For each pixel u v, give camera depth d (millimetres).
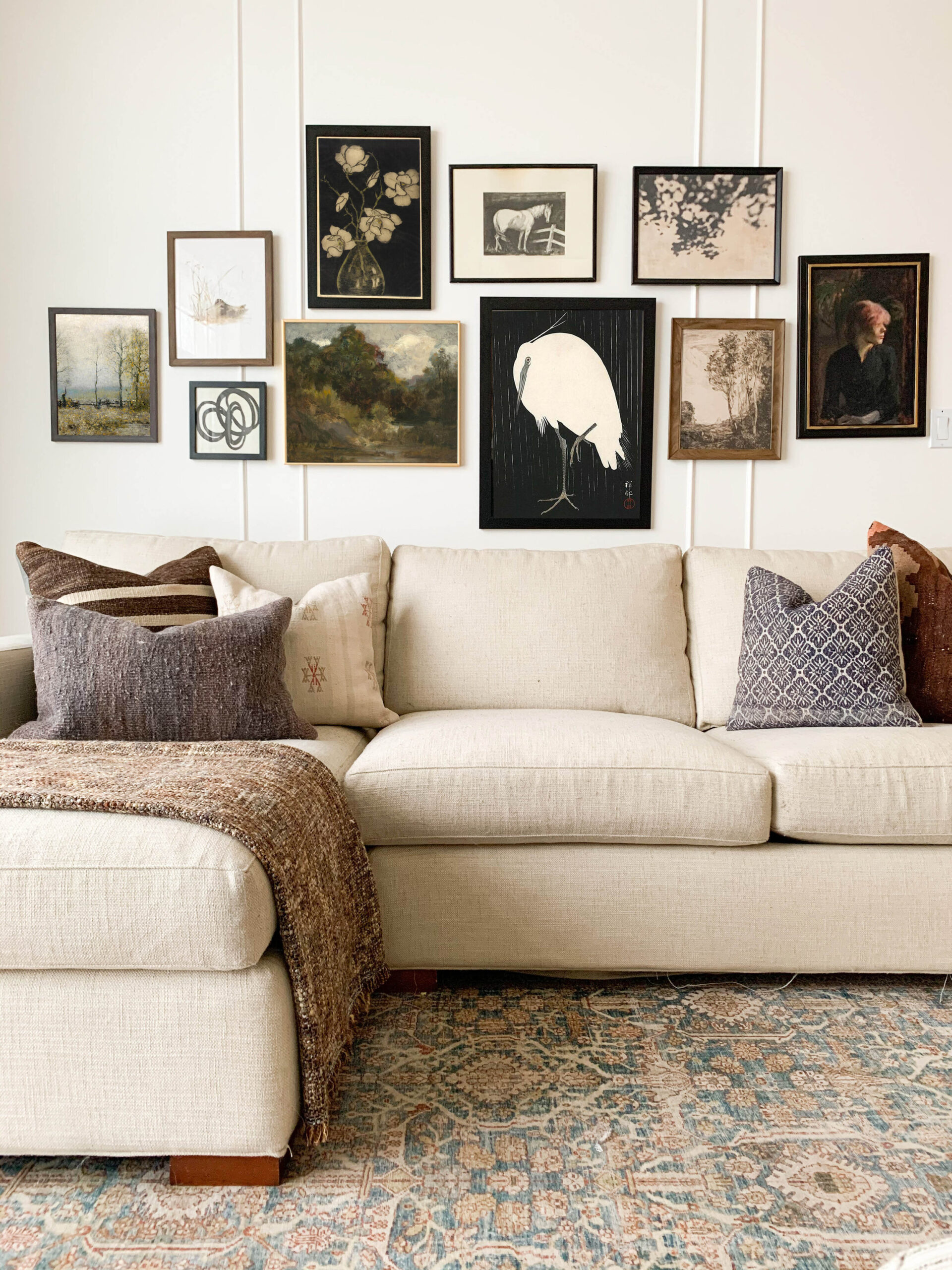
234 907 1148
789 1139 1277
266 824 1257
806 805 1690
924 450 2721
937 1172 1203
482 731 1816
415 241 2678
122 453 2729
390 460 2719
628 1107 1358
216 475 2732
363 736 2139
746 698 2121
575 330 2689
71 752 1528
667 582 2404
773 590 2150
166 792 1275
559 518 2727
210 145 2664
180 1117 1180
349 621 2150
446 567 2398
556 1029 1604
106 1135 1188
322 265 2678
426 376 2703
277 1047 1181
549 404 2705
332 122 2664
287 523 2738
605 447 2713
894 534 2277
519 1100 1380
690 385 2707
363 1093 1400
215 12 2635
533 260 2682
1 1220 1127
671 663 2322
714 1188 1174
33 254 2686
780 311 2709
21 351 2709
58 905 1152
